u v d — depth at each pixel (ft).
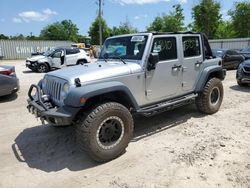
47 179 12.48
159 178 12.17
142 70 15.62
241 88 32.91
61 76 14.16
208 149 14.80
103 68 14.78
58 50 59.21
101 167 13.35
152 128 18.37
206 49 21.27
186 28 173.58
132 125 14.46
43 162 14.08
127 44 16.81
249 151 14.52
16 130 18.83
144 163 13.55
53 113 13.08
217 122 19.27
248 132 17.28
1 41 126.21
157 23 184.96
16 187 11.93
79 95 12.60
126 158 14.12
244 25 181.68
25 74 55.06
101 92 13.21
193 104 23.50
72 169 13.29
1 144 16.43
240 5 180.34
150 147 15.34
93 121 12.91
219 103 21.50
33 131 18.53
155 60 15.61
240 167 12.86
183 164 13.29
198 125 18.69
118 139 13.99
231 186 11.43
